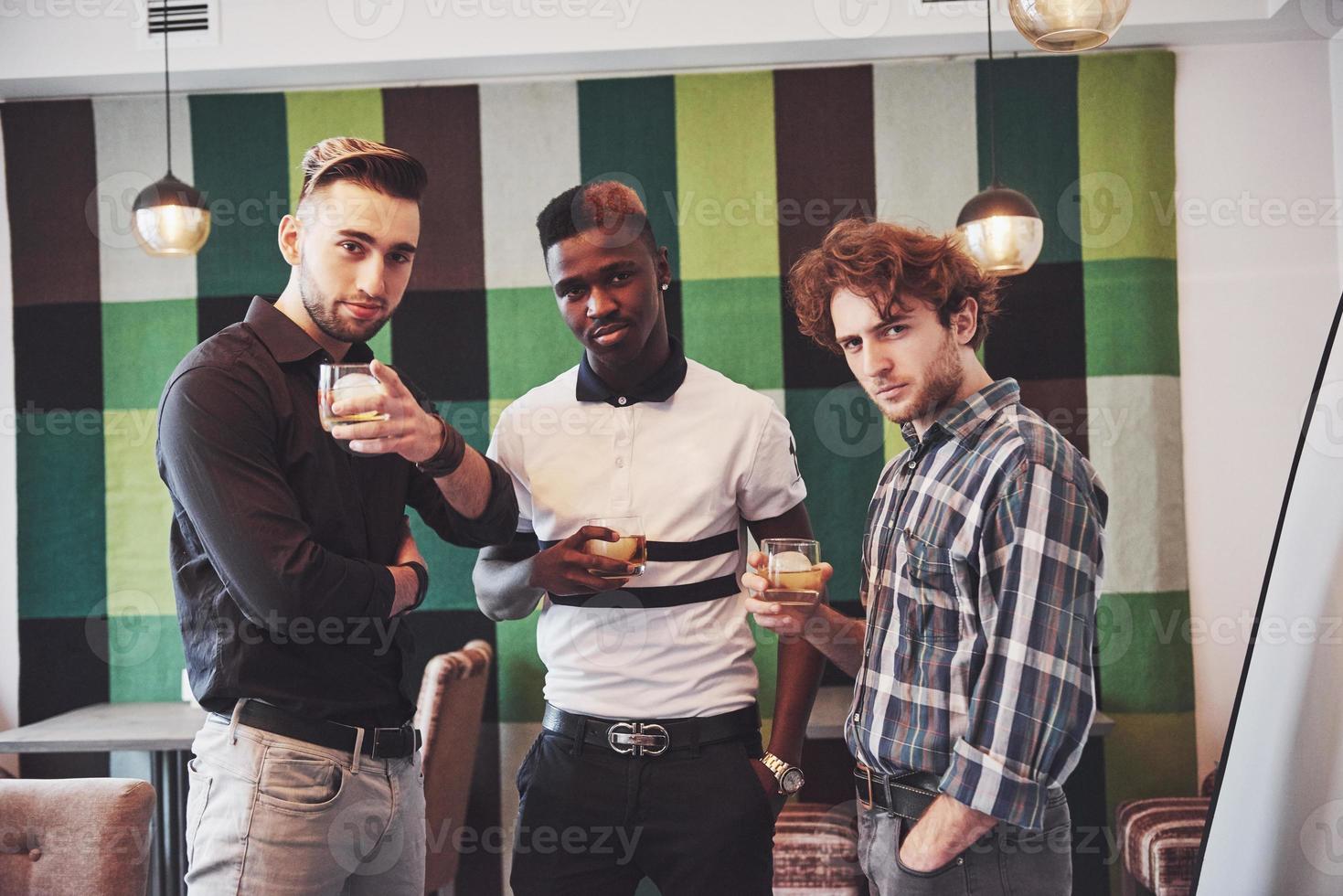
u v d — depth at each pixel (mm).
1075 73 3189
